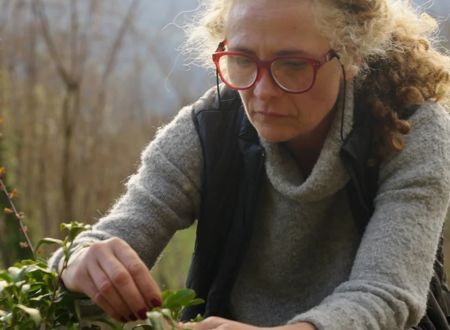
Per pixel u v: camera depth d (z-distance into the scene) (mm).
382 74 2182
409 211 2020
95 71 9367
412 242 1980
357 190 2111
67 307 1768
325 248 2258
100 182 9297
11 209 2320
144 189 2270
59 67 8789
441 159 2078
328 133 2115
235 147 2252
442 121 2148
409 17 2271
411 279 1951
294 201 2209
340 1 2006
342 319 1783
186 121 2320
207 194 2266
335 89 2023
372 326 1808
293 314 2289
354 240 2225
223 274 2283
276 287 2320
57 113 9117
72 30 9016
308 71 1961
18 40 8844
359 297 1859
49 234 8727
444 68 2215
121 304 1705
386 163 2109
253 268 2336
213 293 2299
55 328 1755
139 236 2199
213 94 2342
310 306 2275
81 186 9234
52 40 8906
